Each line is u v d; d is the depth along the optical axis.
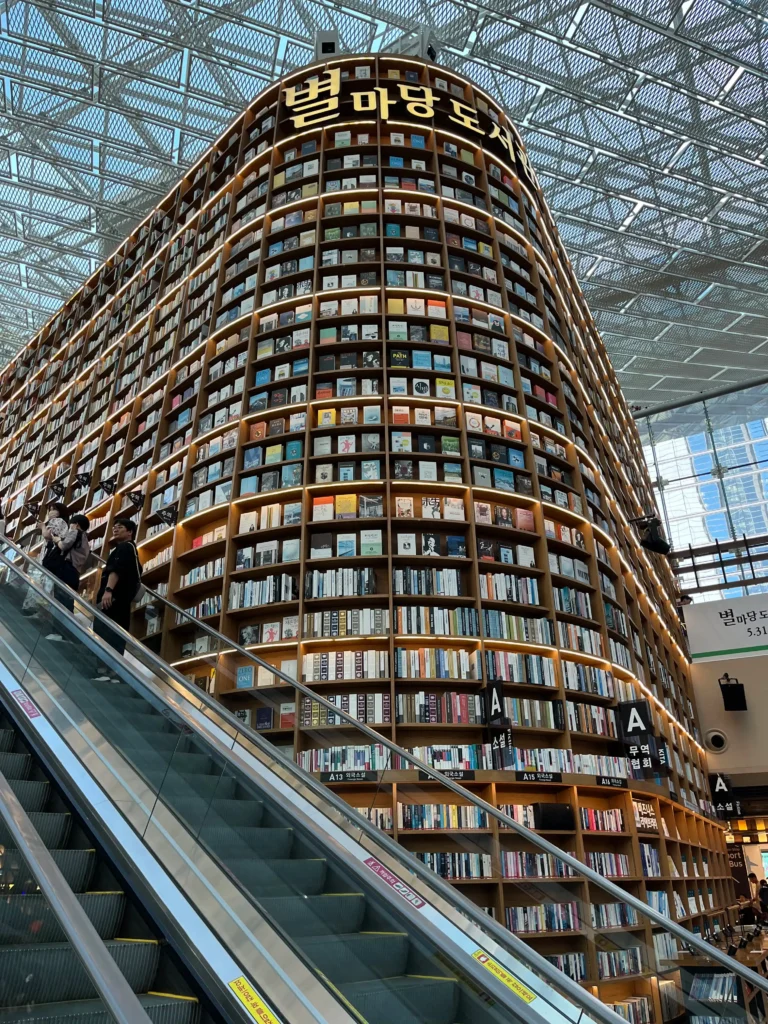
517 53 11.92
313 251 8.42
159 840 3.18
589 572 7.80
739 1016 2.86
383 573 6.82
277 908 2.84
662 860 7.07
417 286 8.14
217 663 5.85
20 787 3.57
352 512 6.97
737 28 11.47
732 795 13.79
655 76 12.30
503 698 6.16
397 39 11.77
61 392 12.47
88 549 6.73
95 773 3.66
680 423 24.44
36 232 15.68
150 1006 2.41
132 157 13.80
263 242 8.71
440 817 4.38
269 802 3.37
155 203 14.73
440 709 6.17
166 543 8.15
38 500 11.70
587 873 3.55
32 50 11.84
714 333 20.34
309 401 7.49
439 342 7.89
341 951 2.69
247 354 8.04
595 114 13.05
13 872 2.09
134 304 11.17
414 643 6.55
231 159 10.27
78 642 4.29
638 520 11.36
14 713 4.22
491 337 8.28
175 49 11.80
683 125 13.29
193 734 3.37
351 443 7.30
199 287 9.50
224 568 7.04
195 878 2.98
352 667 6.29
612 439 11.83
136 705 3.74
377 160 8.92
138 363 10.41
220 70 12.17
